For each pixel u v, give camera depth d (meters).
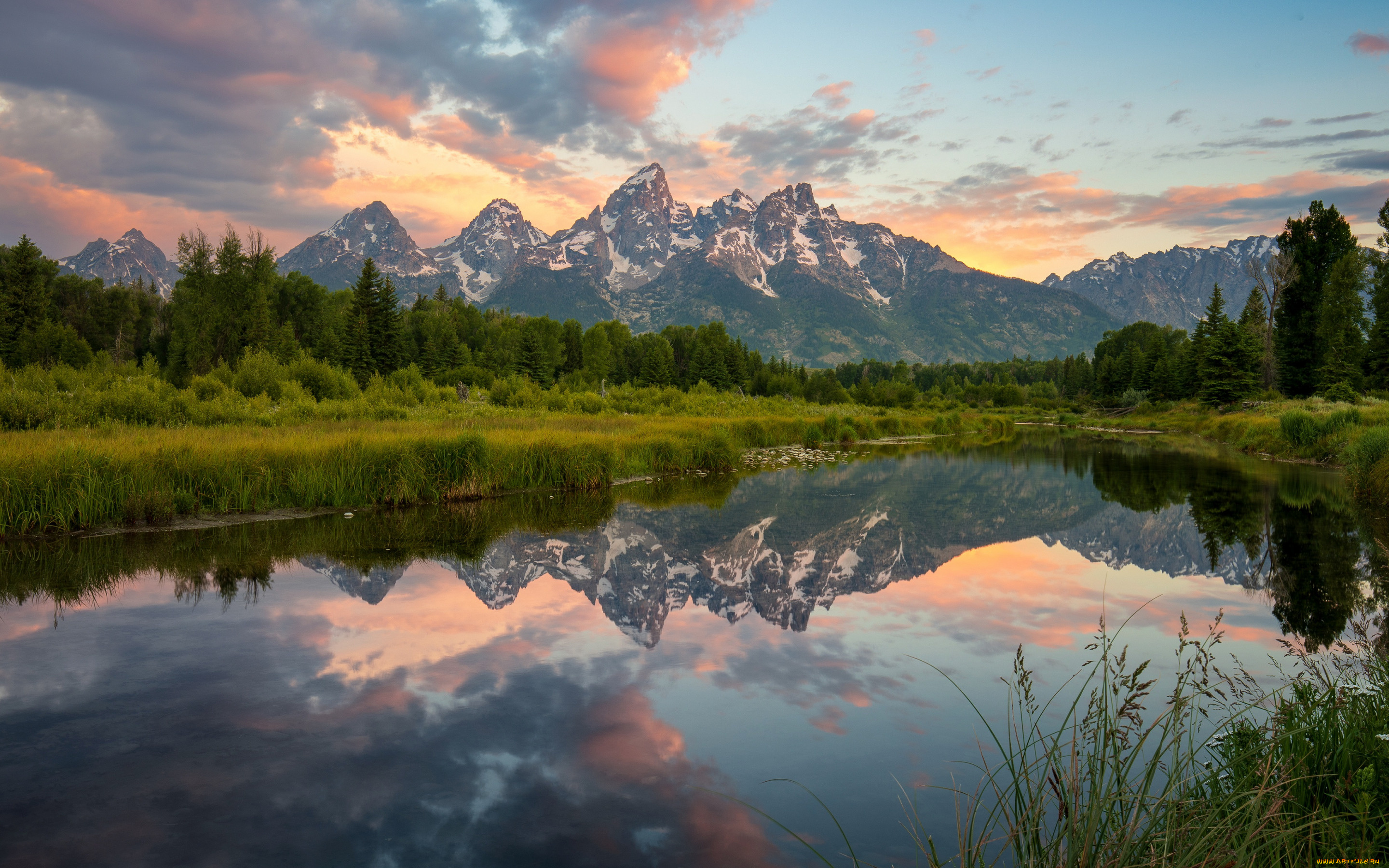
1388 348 49.19
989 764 4.58
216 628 7.35
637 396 51.84
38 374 25.89
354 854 3.64
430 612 8.01
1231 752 4.04
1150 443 41.56
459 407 34.41
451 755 4.74
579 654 6.74
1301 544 11.93
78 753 4.71
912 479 21.77
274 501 14.14
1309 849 2.97
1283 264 57.31
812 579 9.80
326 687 5.88
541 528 13.02
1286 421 29.70
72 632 7.16
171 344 51.75
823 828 3.84
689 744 4.93
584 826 3.90
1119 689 5.73
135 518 12.17
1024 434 53.06
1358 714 3.82
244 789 4.28
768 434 33.38
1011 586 9.51
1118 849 3.07
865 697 5.74
